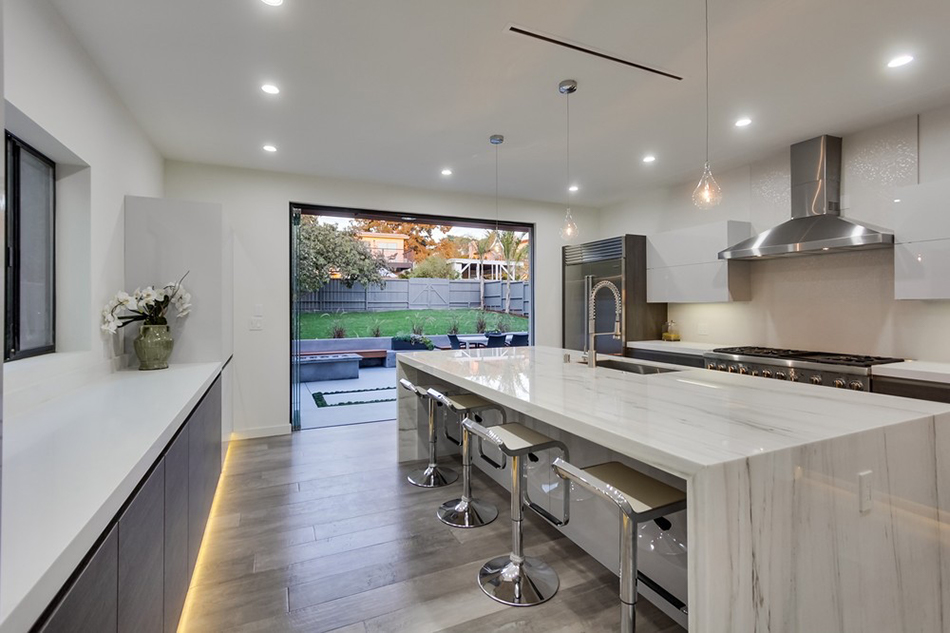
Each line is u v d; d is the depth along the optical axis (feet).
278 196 14.44
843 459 4.09
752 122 10.65
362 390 21.29
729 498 3.46
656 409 5.26
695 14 6.73
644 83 8.80
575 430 4.85
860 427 4.38
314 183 14.90
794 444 3.86
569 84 8.81
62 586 2.50
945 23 6.88
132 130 10.12
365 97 9.38
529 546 7.68
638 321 16.35
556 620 5.92
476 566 7.12
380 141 11.82
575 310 18.53
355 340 24.04
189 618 5.93
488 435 6.76
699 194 8.88
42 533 2.67
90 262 7.80
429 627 5.80
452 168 14.15
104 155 8.43
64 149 6.98
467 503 8.87
